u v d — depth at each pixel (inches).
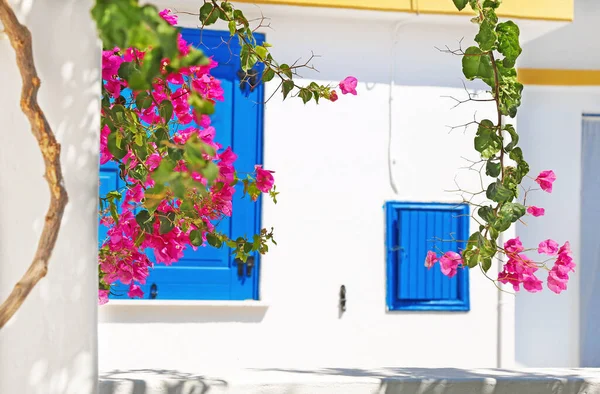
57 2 114.3
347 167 288.5
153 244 163.6
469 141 297.0
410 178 292.8
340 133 288.2
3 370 114.2
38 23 113.4
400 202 291.0
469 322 293.7
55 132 114.8
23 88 94.3
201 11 167.2
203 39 281.1
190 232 165.5
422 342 291.0
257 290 283.1
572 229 336.2
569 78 330.3
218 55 281.9
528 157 334.0
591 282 337.4
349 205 288.0
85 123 116.6
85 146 116.8
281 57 285.9
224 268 281.3
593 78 330.3
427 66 295.4
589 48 333.1
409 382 168.9
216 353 277.0
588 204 339.6
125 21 67.8
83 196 116.9
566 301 335.3
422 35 295.1
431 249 292.0
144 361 271.9
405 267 289.6
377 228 289.7
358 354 287.0
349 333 286.7
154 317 272.8
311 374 174.2
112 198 162.4
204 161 84.0
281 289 283.0
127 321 271.0
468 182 296.5
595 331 338.0
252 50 170.1
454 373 180.5
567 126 336.5
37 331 115.2
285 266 283.4
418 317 291.0
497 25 150.2
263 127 283.7
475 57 152.3
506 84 154.2
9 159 113.1
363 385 167.3
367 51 291.3
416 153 293.6
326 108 287.6
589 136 340.2
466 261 159.6
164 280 277.3
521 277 163.3
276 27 285.4
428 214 292.2
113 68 150.3
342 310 286.2
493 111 299.3
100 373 173.2
